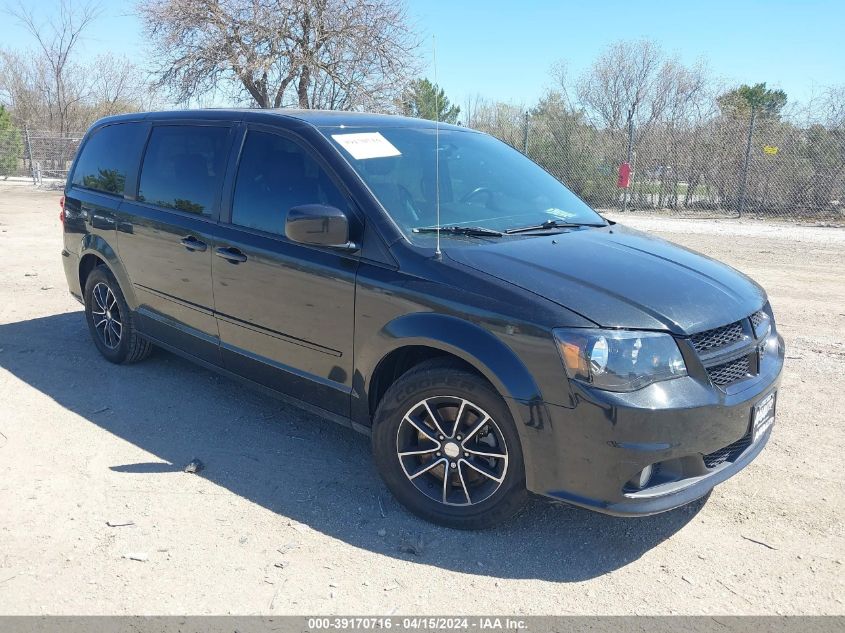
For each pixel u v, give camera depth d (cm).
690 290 319
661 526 337
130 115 524
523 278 309
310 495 359
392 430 335
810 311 719
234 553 309
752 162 1548
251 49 1936
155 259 465
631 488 289
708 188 1619
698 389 289
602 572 302
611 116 2144
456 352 307
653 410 278
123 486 363
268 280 383
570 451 288
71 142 2545
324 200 367
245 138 418
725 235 1251
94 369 532
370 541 321
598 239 377
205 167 437
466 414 318
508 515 317
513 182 433
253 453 404
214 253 414
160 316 475
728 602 283
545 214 410
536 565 306
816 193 1494
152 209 468
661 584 294
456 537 325
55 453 397
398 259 333
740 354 313
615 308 293
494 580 295
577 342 282
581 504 291
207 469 384
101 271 524
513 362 294
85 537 318
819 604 282
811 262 984
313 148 379
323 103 2055
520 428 296
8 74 3222
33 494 353
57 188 2262
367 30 1938
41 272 888
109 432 427
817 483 374
